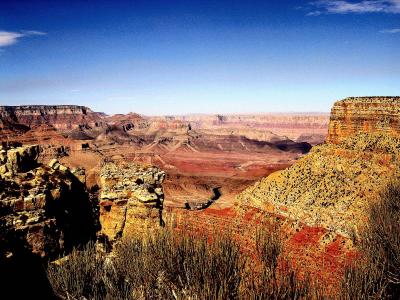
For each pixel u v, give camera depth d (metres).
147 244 40.66
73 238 40.50
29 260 33.31
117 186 47.25
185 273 36.97
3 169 37.81
